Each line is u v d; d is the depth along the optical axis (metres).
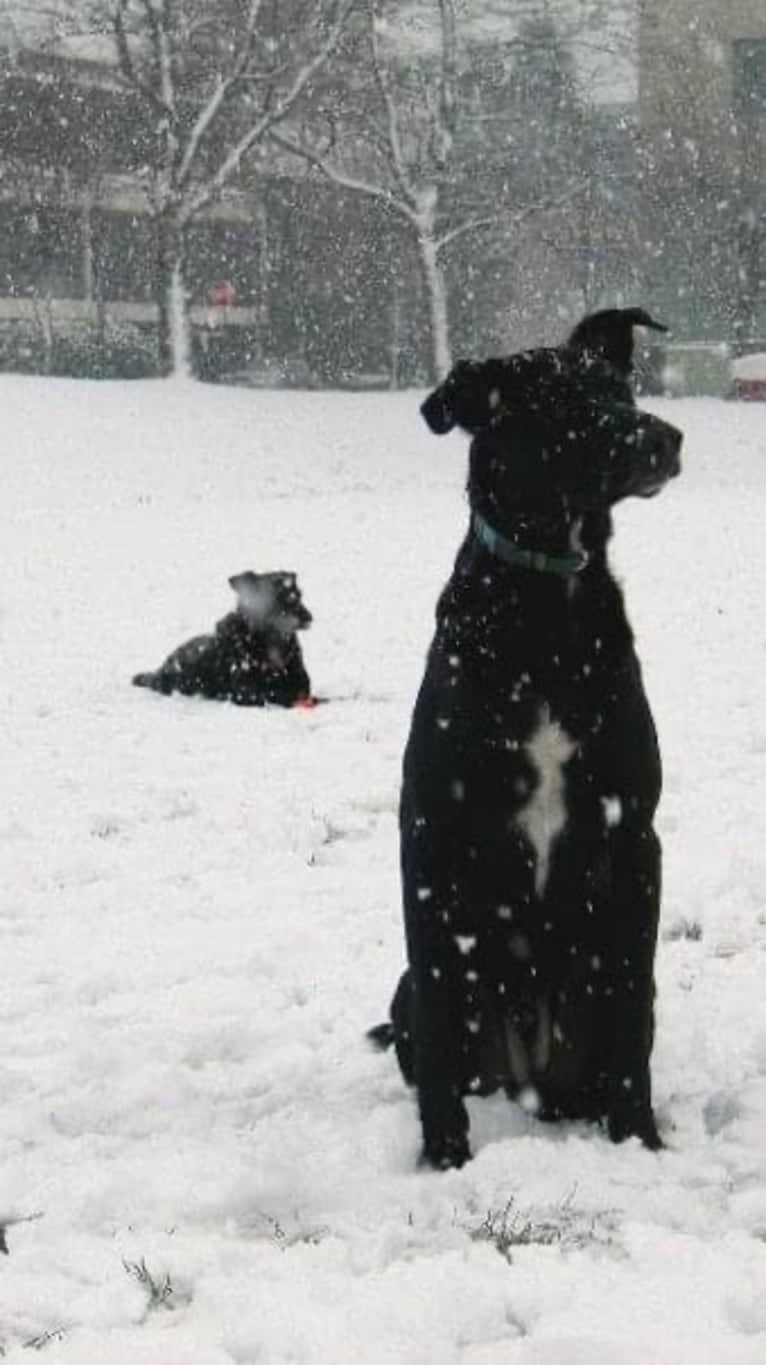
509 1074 3.12
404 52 28.22
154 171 27.64
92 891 4.11
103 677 6.82
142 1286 2.63
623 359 3.17
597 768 2.95
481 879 2.98
